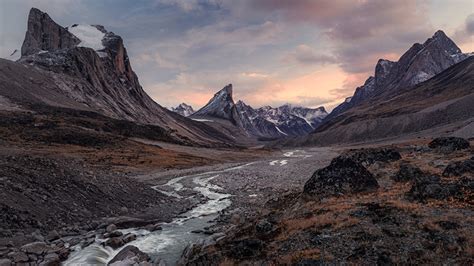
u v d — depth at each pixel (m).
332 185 33.06
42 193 34.25
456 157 42.78
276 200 39.53
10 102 163.38
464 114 195.62
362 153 49.28
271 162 130.25
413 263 17.55
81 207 36.28
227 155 171.25
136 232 33.34
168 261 25.66
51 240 27.97
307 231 23.42
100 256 25.88
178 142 189.12
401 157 49.47
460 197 25.12
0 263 21.69
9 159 38.25
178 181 74.88
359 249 19.61
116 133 159.88
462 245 18.42
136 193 47.62
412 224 21.77
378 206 25.77
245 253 22.11
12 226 27.77
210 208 46.09
